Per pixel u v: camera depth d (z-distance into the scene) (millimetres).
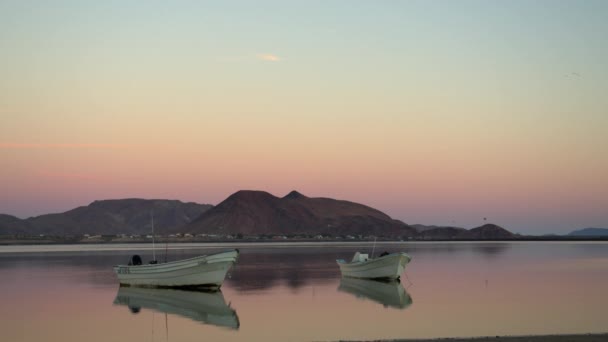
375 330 28734
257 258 94375
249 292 44656
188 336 28047
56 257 98875
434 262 80812
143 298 41625
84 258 95188
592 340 24281
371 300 39719
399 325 30000
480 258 92000
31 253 117062
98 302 39781
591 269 66375
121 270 49281
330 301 39406
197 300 40531
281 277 56938
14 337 28203
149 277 47688
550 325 29812
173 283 46688
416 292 43938
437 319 31844
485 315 32938
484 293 43000
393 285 49031
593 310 34656
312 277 56875
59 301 40312
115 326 30891
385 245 180875
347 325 30281
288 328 29625
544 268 68062
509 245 177875
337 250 134125
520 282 51031
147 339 27438
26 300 40844
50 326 30953
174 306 37688
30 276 59500
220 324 31156
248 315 33906
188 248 149000
